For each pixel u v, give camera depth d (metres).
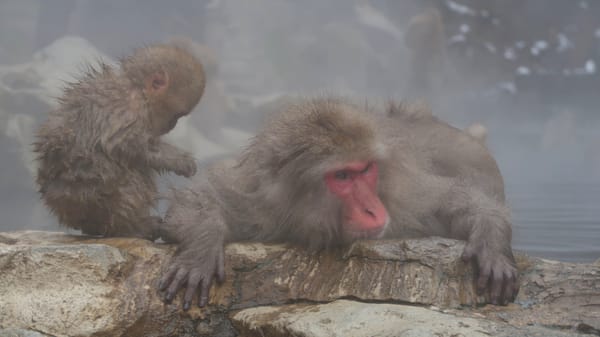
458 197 5.67
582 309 4.77
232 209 5.64
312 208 5.31
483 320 4.40
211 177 5.79
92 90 6.23
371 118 5.48
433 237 5.34
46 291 4.82
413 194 5.58
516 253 5.55
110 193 5.96
